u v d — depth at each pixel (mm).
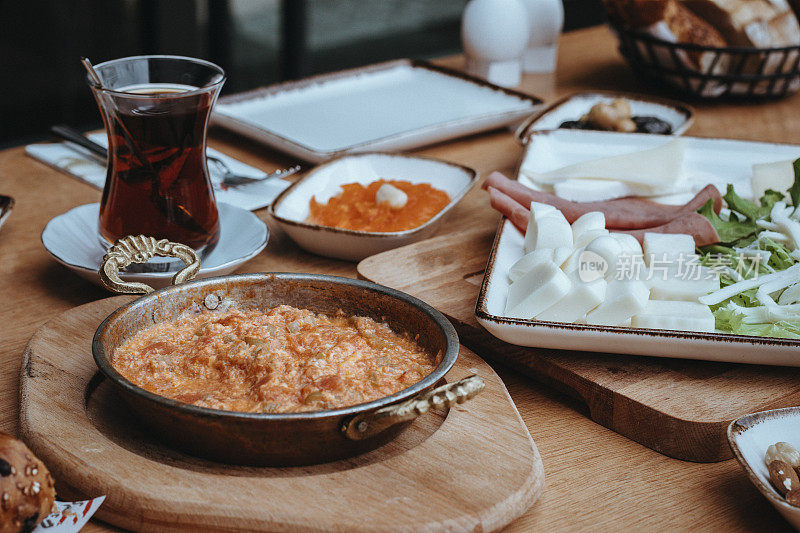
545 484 844
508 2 2174
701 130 1908
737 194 1443
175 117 1074
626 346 943
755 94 2078
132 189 1109
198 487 751
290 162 1705
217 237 1208
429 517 726
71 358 961
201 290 946
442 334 859
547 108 1905
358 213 1369
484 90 2020
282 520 721
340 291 959
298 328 913
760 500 836
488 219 1453
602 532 781
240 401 800
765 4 1992
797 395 933
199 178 1146
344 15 4340
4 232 1373
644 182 1417
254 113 1868
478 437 836
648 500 830
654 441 909
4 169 1631
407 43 4254
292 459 774
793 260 1148
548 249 1093
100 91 1052
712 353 933
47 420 842
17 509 668
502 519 745
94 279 1144
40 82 3439
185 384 835
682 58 1996
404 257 1247
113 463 780
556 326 933
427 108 1935
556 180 1467
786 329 1026
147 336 899
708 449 885
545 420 958
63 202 1497
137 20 3383
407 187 1427
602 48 2605
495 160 1761
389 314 940
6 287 1202
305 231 1265
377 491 755
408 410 711
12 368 1002
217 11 3416
